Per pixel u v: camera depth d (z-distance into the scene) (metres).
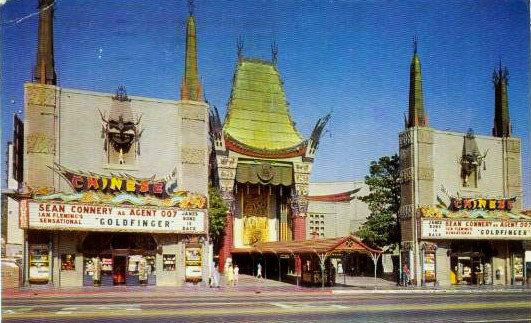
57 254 42.88
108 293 37.47
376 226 62.84
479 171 57.94
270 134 70.75
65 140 44.06
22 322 21.03
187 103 48.19
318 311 26.36
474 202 56.22
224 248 67.25
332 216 78.44
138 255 45.41
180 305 28.55
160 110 47.53
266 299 34.34
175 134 47.78
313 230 76.94
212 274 46.84
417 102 56.47
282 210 72.75
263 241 72.44
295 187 70.06
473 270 56.62
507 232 56.41
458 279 55.53
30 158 42.62
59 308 26.12
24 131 42.81
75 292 37.66
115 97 46.09
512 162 59.22
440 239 54.62
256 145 69.19
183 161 47.47
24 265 41.69
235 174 68.31
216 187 68.25
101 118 45.50
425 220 54.25
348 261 71.75
